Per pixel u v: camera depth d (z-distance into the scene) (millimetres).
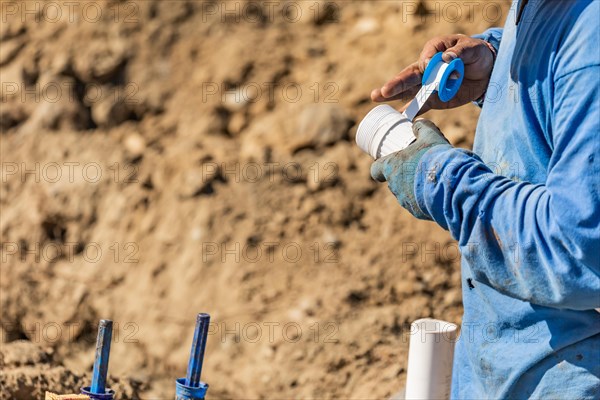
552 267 2625
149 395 6184
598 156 2553
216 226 7367
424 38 8141
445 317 6551
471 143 7191
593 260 2545
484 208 2762
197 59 8508
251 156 7785
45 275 7602
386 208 7262
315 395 6184
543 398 3018
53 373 5445
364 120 3279
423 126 3090
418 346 3010
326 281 6926
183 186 7660
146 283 7316
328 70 8211
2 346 5805
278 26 8664
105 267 7520
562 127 2660
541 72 2842
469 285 3246
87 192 7871
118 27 8664
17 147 8266
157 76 8461
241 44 8492
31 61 8625
